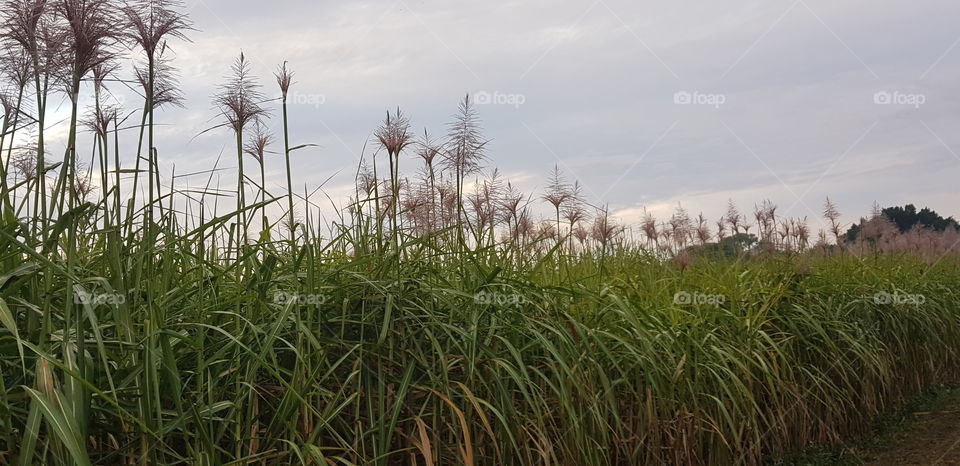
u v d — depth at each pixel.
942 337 10.19
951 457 6.73
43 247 2.70
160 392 2.96
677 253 7.27
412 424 3.71
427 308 3.89
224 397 3.24
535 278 5.15
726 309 6.50
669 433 4.90
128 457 2.80
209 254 3.88
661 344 5.03
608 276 5.80
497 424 3.87
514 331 4.14
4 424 2.43
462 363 3.88
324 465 2.89
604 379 4.16
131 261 3.08
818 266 8.73
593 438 4.23
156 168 3.11
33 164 3.48
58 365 2.26
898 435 7.60
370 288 3.85
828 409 6.98
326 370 3.62
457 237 4.43
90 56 2.80
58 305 3.04
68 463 2.42
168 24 3.09
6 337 2.55
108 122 3.38
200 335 2.94
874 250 10.77
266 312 3.51
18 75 3.10
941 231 12.80
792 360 6.88
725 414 5.11
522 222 5.67
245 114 3.75
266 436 3.13
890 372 8.44
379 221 4.10
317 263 3.73
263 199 4.00
